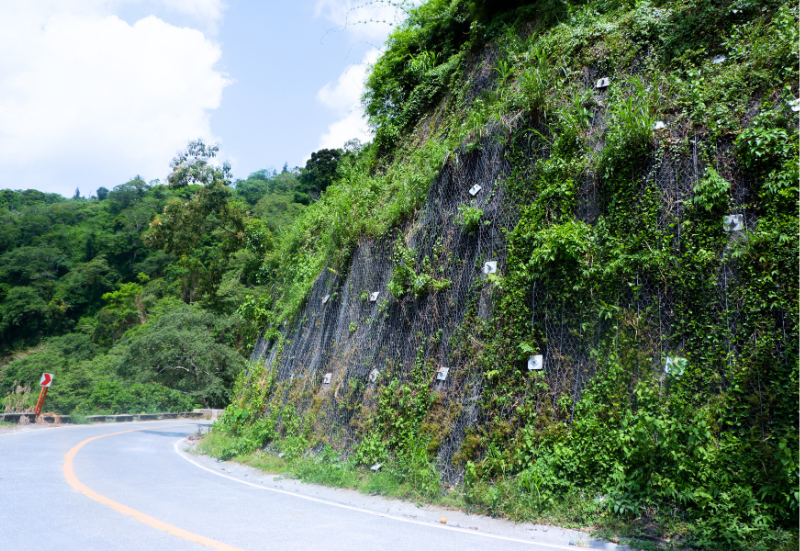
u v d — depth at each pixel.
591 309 6.69
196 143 24.00
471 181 9.38
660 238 6.40
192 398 34.84
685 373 5.62
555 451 6.07
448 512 6.00
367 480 7.50
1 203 100.38
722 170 6.29
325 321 12.12
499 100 9.84
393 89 16.77
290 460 9.55
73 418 20.59
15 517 4.79
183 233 23.48
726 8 7.95
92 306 73.62
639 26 8.91
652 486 5.32
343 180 17.12
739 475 4.93
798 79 6.27
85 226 88.12
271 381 13.53
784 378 5.09
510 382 7.09
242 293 35.56
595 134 7.98
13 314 65.25
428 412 7.88
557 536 4.99
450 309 8.55
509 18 13.10
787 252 5.42
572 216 7.49
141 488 6.71
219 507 5.71
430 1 16.83
